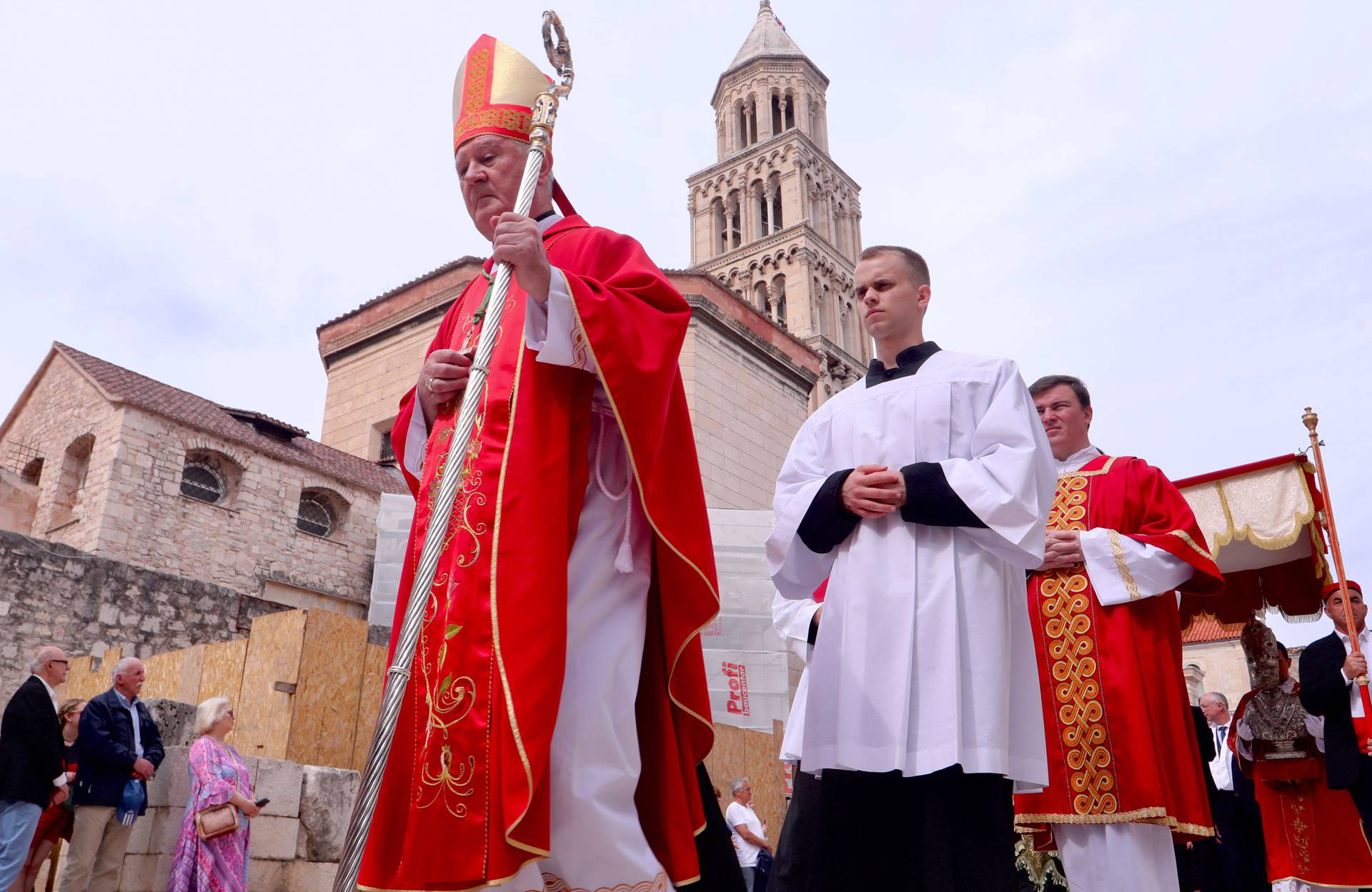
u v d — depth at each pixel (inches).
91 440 911.7
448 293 1055.0
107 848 309.3
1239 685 1604.3
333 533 985.5
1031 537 121.8
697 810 109.0
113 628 665.6
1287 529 277.3
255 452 936.9
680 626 109.8
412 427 128.7
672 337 112.1
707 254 2354.8
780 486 150.6
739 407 977.5
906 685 121.3
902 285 147.3
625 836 97.0
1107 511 176.1
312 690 414.9
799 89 2454.5
